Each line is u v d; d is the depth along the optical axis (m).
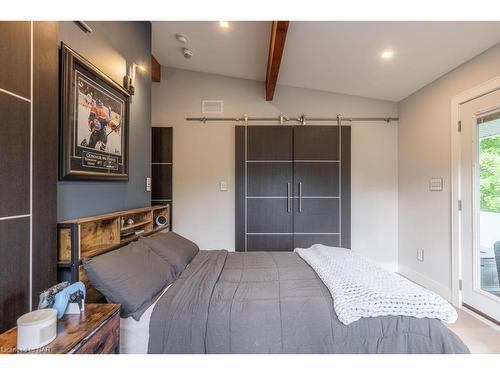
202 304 1.30
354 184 3.54
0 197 1.00
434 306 1.24
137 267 1.48
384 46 2.35
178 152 3.55
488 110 2.18
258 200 3.41
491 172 2.19
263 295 1.40
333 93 3.54
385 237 3.52
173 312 1.26
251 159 3.41
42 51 1.22
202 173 3.55
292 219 3.40
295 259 2.11
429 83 2.90
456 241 2.49
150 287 1.42
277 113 3.55
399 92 3.23
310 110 3.54
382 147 3.53
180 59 3.29
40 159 1.21
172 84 3.56
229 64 3.27
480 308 2.26
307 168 3.40
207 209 3.55
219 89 3.57
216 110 3.56
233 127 3.54
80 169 1.55
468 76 2.37
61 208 1.44
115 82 1.95
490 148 2.19
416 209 3.11
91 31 1.71
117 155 1.99
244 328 1.22
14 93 1.06
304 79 3.28
